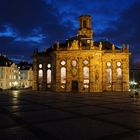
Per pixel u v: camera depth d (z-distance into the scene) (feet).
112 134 65.87
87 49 327.47
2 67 461.37
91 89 326.03
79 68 329.52
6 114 105.40
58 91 333.42
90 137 62.49
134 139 60.34
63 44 356.79
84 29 387.96
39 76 381.60
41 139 60.59
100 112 112.37
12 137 62.75
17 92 321.93
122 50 356.79
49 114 105.29
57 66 335.26
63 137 62.64
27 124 81.15
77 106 140.05
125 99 196.03
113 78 357.41
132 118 94.32
